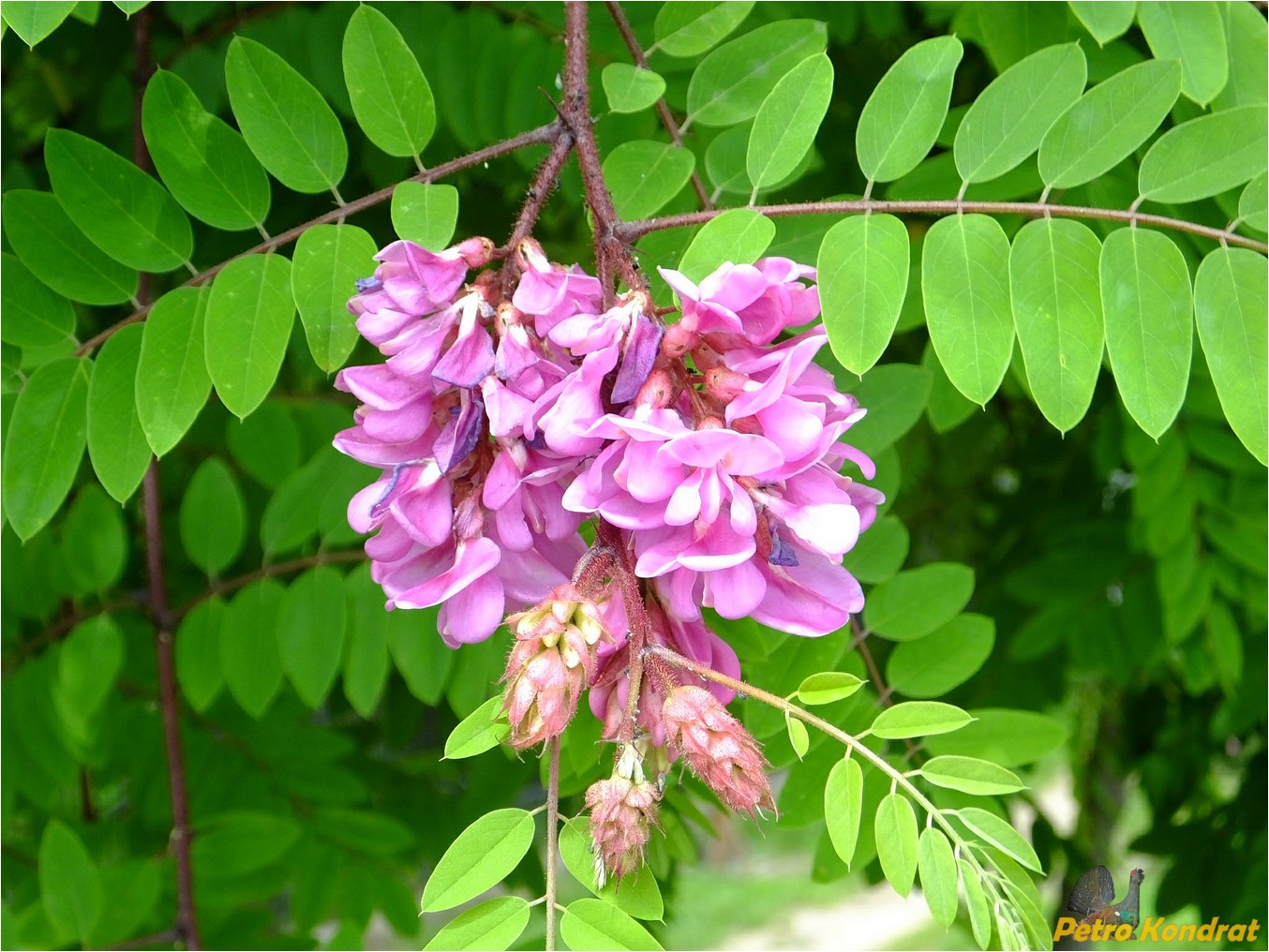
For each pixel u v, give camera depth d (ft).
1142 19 0.86
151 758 1.27
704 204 0.92
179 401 0.79
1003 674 1.50
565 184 1.11
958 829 0.87
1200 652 1.38
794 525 0.65
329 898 1.23
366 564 1.02
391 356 0.71
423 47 1.08
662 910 0.66
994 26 0.96
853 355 0.69
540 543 0.71
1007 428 1.80
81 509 1.10
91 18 0.87
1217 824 1.56
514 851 0.66
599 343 0.65
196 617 1.07
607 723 0.68
